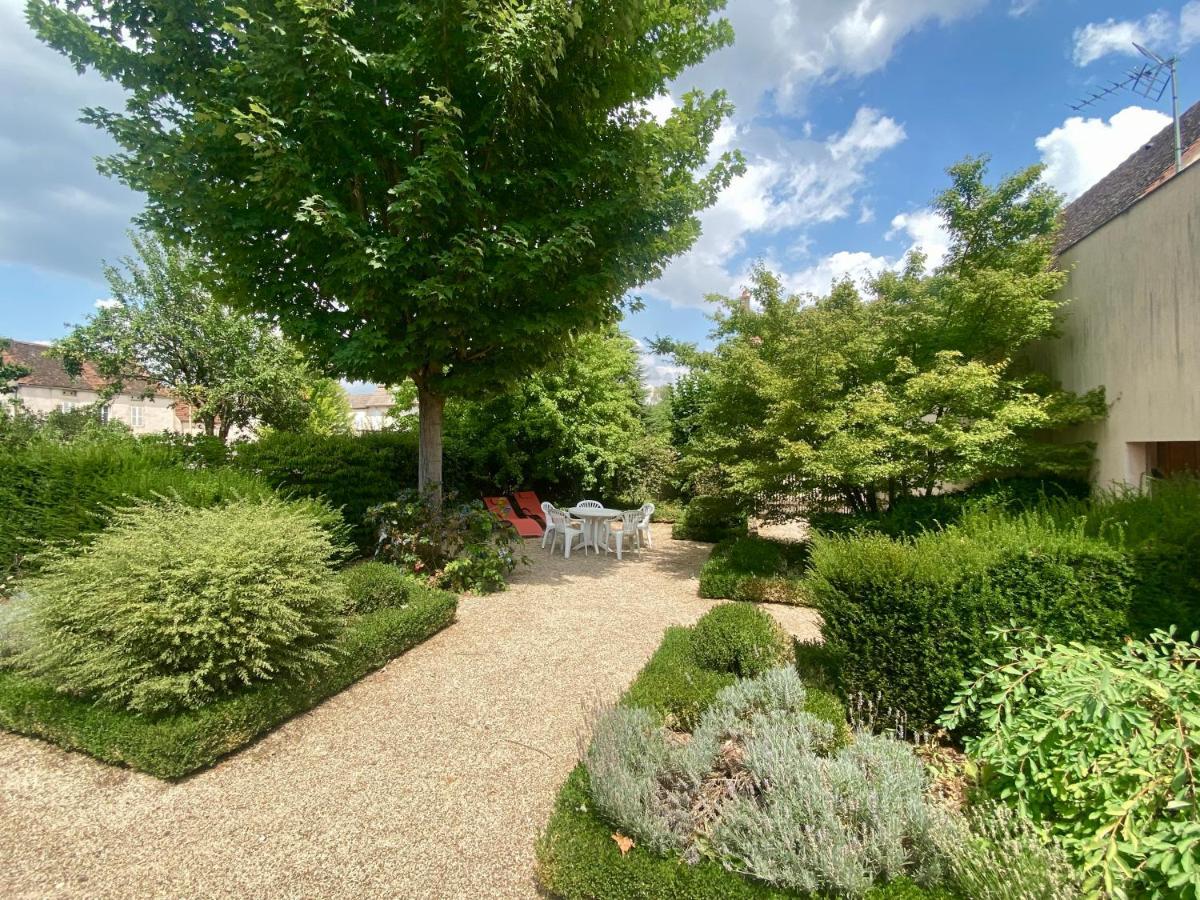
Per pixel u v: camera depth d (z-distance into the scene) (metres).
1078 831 1.90
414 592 5.54
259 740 3.33
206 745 2.97
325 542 4.15
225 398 16.39
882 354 7.52
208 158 6.05
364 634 4.23
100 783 2.85
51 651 3.19
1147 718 1.90
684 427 14.88
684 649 3.90
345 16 5.51
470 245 5.85
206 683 3.23
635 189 6.60
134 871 2.26
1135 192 8.16
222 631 3.22
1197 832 1.53
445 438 12.47
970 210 8.00
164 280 16.08
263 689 3.38
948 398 6.46
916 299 7.64
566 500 14.85
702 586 6.85
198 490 5.29
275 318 7.09
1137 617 2.79
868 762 2.33
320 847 2.43
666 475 14.43
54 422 15.20
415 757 3.16
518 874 2.28
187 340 16.06
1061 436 7.33
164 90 6.18
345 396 24.52
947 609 2.98
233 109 5.17
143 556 3.28
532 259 6.07
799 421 6.86
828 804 1.98
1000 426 6.20
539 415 13.02
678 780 2.33
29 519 5.68
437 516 7.07
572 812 2.29
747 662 3.52
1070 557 2.97
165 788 2.83
